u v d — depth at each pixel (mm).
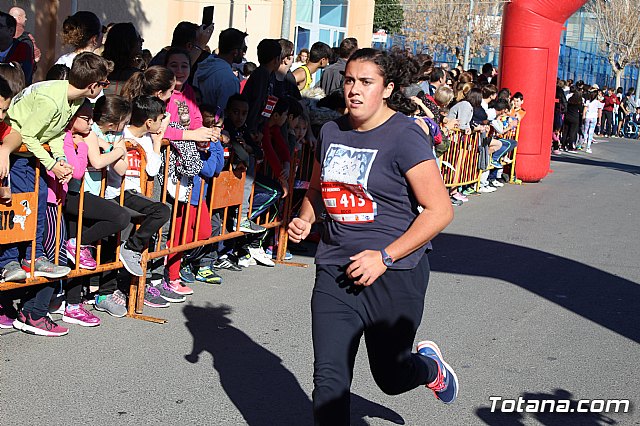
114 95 5426
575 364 5398
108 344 5160
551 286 7430
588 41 49250
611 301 7035
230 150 6684
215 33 15312
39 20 11391
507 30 14492
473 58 38188
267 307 6227
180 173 5988
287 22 12133
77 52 6273
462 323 6125
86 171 5238
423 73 10438
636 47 41469
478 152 12773
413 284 3471
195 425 4125
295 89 8336
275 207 7594
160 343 5262
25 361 4766
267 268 7496
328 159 3531
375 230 3480
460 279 7469
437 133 8820
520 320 6309
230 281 6934
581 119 23359
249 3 16281
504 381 5016
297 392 4645
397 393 3729
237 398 4492
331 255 3549
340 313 3480
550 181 15312
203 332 5539
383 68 3430
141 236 5539
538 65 14359
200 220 6371
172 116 6102
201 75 7047
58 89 4656
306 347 5383
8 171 4484
